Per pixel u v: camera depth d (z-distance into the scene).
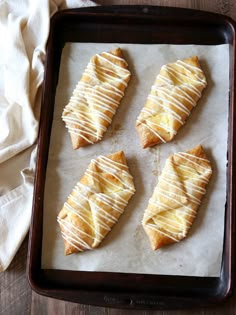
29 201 0.42
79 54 0.44
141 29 0.44
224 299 0.37
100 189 0.40
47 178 0.41
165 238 0.39
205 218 0.39
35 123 0.42
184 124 0.42
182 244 0.39
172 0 0.46
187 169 0.40
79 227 0.39
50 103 0.42
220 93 0.42
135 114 0.42
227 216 0.39
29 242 0.39
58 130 0.42
